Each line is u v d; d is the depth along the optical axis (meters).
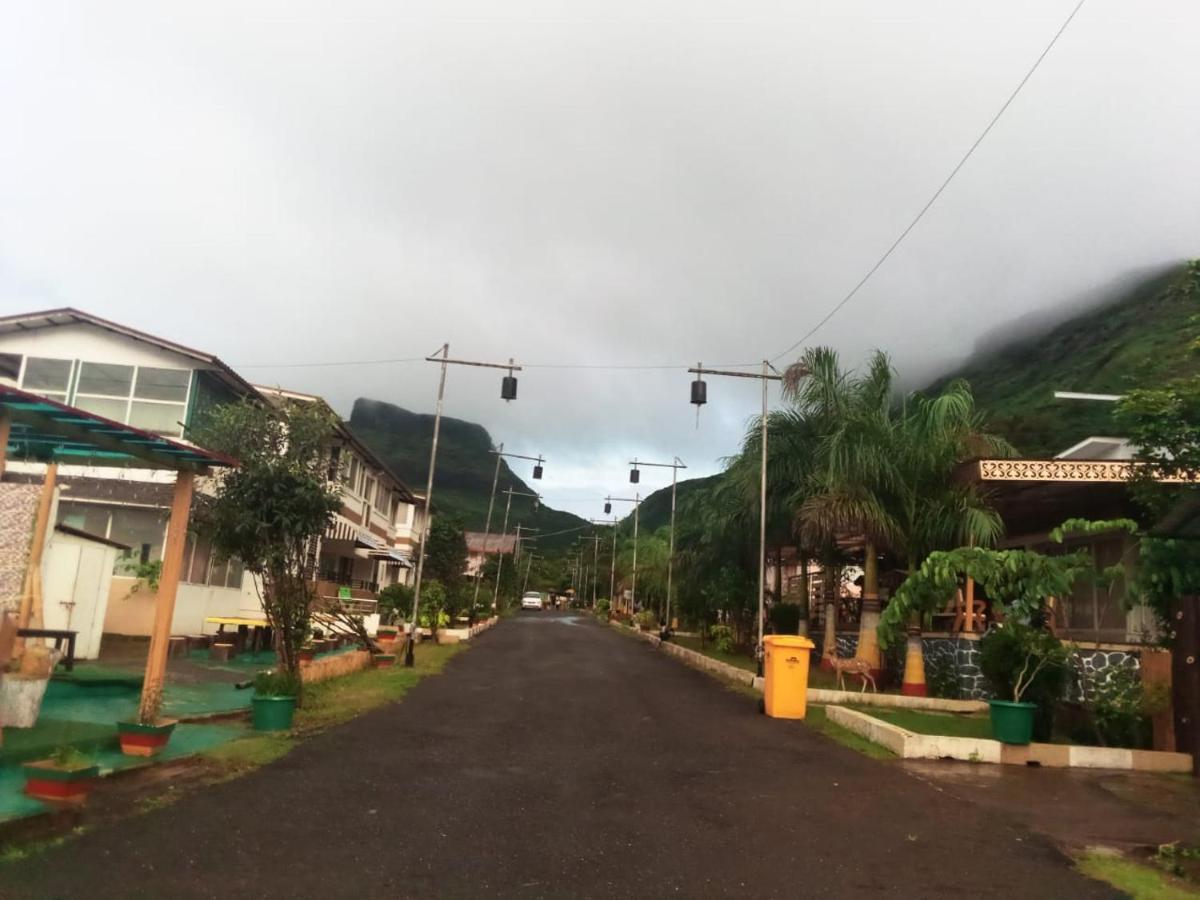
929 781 9.30
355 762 8.95
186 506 9.16
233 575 22.30
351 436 28.50
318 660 15.80
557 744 10.65
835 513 16.58
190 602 19.48
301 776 8.16
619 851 6.34
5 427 7.04
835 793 8.57
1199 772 9.98
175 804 6.88
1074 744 11.91
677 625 39.72
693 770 9.43
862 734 12.10
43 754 7.68
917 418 17.48
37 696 8.61
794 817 7.55
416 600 20.70
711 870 5.99
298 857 5.83
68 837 5.88
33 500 8.09
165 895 5.02
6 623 7.47
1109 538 16.00
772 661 14.16
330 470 12.91
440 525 39.22
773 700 13.98
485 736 11.00
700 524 26.94
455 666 20.56
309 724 10.98
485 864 5.91
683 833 6.88
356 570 38.16
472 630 32.94
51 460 9.21
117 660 15.27
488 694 15.32
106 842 5.85
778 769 9.68
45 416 7.44
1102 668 12.64
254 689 11.24
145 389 20.28
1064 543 17.47
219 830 6.29
